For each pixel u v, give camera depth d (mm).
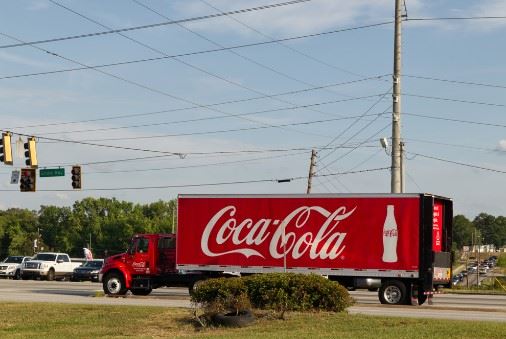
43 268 52469
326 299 20672
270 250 28766
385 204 27156
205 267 29750
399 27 32156
